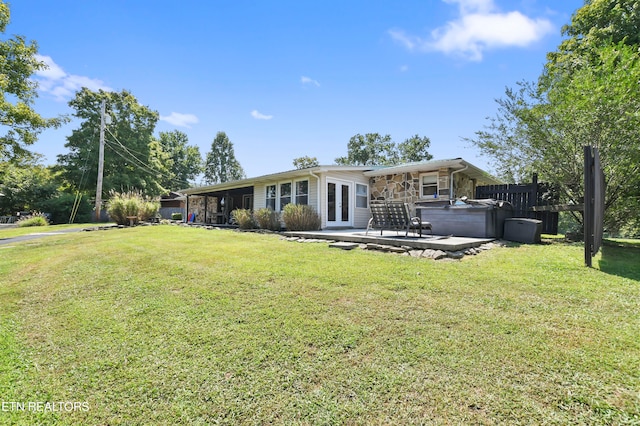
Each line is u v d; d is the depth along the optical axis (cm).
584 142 632
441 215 718
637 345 216
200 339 249
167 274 446
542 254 500
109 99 2488
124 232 1055
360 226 1201
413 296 326
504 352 213
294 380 193
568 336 232
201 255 570
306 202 1099
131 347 242
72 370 215
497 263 451
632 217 747
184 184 4119
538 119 715
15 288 423
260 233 959
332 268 446
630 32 916
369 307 300
